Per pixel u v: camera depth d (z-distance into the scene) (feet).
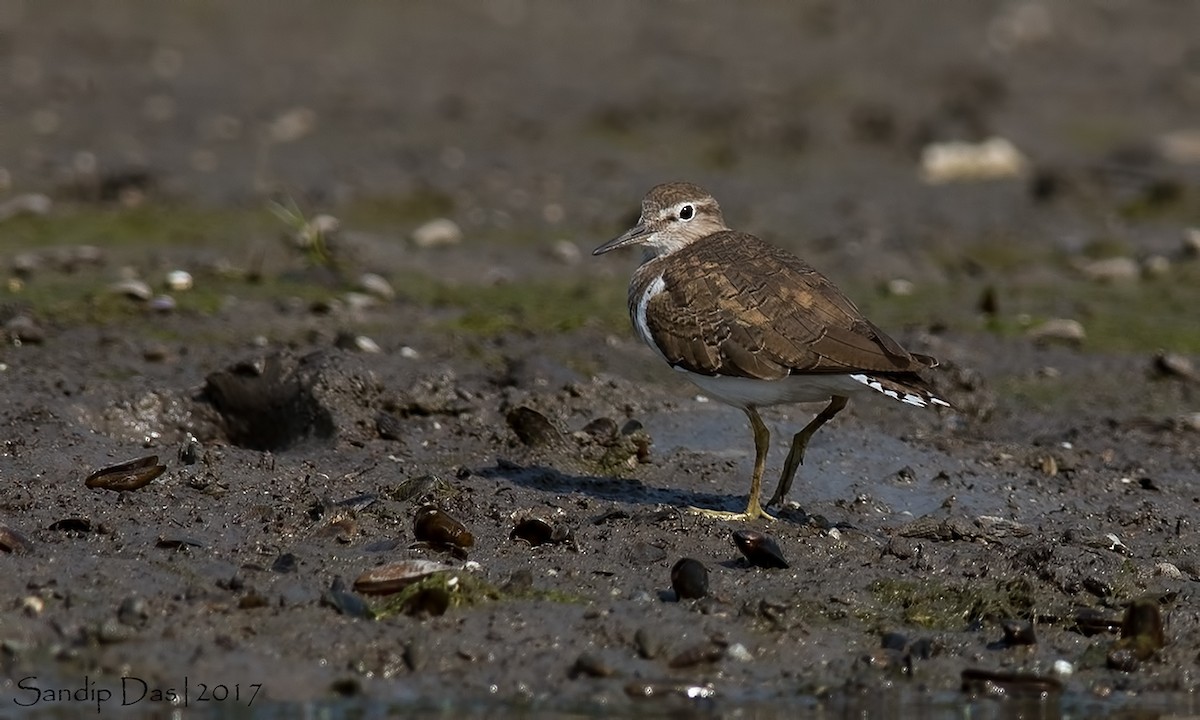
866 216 78.07
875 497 43.47
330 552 36.96
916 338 57.77
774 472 44.75
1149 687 34.01
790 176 85.71
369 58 104.94
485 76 102.37
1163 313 63.82
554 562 37.19
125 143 83.30
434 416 46.50
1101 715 32.86
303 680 32.17
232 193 76.48
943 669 34.32
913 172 87.61
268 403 46.32
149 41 103.76
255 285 61.41
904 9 121.19
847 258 69.92
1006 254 72.69
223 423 46.80
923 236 74.59
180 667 32.09
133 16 108.58
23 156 79.41
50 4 108.47
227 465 41.47
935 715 32.63
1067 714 32.94
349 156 84.38
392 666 32.89
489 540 38.11
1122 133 96.37
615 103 96.94
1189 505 44.32
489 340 55.77
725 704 32.42
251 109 91.71
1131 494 45.01
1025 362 56.95
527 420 44.96
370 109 93.61
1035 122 97.40
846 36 114.93
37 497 38.83
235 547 36.96
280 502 39.58
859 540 39.58
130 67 97.96
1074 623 36.27
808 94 100.37
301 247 66.33
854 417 49.73
